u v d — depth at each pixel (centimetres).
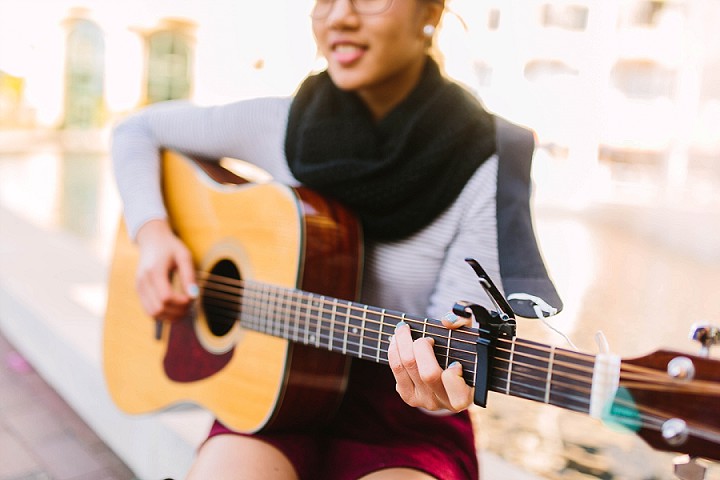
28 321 311
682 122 931
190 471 132
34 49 949
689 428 79
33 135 1070
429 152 126
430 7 130
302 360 134
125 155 177
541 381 91
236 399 143
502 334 95
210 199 163
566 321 358
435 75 132
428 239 132
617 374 84
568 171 821
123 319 184
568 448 230
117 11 1019
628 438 240
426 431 133
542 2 725
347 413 139
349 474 127
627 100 917
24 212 602
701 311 393
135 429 226
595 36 812
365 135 134
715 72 948
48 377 292
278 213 142
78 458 239
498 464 190
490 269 127
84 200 734
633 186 898
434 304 132
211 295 157
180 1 962
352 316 121
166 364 169
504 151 127
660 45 923
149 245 166
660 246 618
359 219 138
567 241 610
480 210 127
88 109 1078
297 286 136
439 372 100
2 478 225
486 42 508
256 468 126
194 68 946
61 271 371
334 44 130
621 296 417
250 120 159
